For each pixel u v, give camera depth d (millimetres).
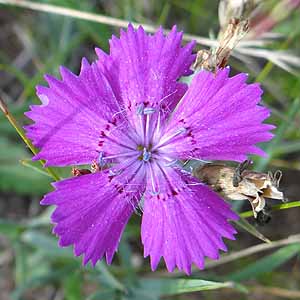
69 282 56
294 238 51
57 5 63
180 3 71
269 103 66
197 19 71
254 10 51
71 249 57
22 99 67
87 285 66
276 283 64
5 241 68
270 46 64
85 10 65
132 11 65
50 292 67
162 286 50
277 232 70
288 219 70
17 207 71
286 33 64
